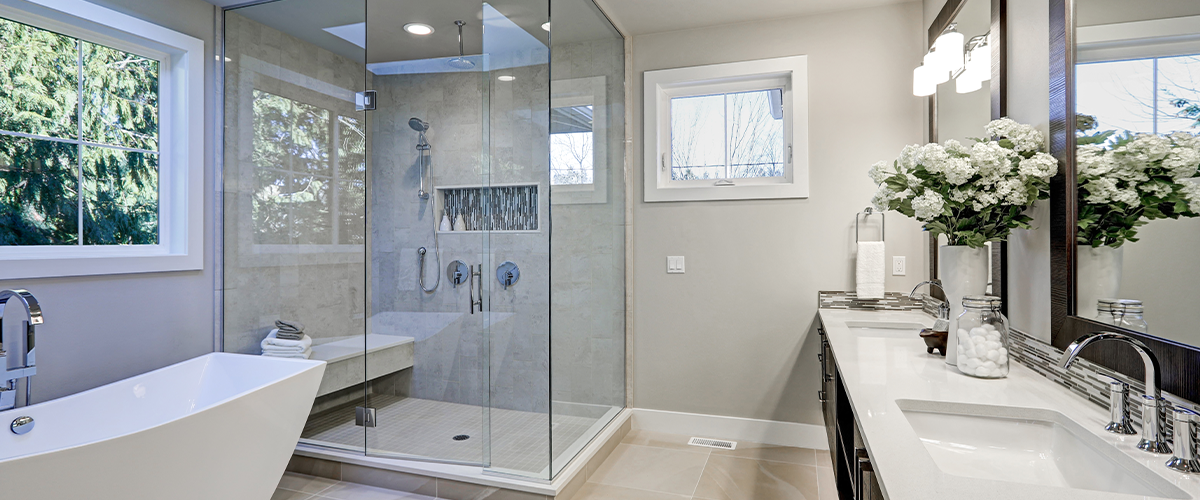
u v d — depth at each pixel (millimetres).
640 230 3641
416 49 3494
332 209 3004
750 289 3436
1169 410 1100
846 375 1646
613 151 3422
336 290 2898
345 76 2963
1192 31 981
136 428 2422
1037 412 1317
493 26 2523
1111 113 1302
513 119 2527
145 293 2725
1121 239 1265
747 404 3459
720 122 3564
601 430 3215
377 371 3539
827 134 3285
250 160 3037
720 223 3480
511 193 2523
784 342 3381
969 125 2385
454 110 3633
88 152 2574
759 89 3479
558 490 2451
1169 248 1080
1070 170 1508
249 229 3045
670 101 3662
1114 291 1302
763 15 3320
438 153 3672
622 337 3629
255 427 2207
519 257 2516
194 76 2920
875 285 3115
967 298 1689
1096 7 1365
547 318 2479
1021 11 1873
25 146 2363
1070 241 1515
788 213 3355
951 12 2584
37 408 2098
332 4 2963
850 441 1741
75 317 2455
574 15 2811
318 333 2979
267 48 3016
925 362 1825
